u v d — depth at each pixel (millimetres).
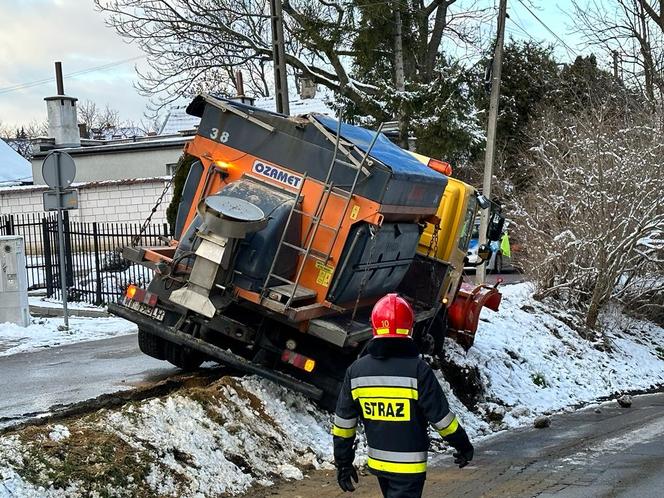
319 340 9258
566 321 19312
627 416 13125
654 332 21344
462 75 29047
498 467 9070
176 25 31297
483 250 16062
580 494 7777
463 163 32969
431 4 32406
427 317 11875
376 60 31688
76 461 6402
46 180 15438
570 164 20469
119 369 11773
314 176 9070
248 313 9164
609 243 18703
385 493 5012
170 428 7504
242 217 8297
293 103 34094
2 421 8484
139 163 35156
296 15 30562
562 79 35625
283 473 7840
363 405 4988
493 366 14625
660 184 18391
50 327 16016
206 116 9523
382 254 9742
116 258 21344
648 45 31766
